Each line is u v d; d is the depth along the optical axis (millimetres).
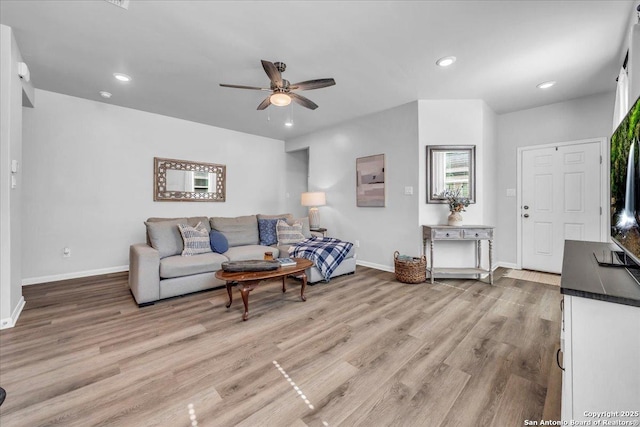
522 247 4117
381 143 4223
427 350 1916
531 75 2986
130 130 4148
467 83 3203
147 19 2105
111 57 2668
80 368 1702
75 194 3727
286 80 2900
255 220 4254
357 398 1452
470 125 3713
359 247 4574
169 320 2400
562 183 3766
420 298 2953
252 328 2258
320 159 5250
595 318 972
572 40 2330
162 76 3057
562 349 1305
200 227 3506
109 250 4000
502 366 1726
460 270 3506
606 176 3439
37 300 2861
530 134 4020
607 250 1809
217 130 5102
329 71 2924
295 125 4980
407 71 2916
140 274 2672
